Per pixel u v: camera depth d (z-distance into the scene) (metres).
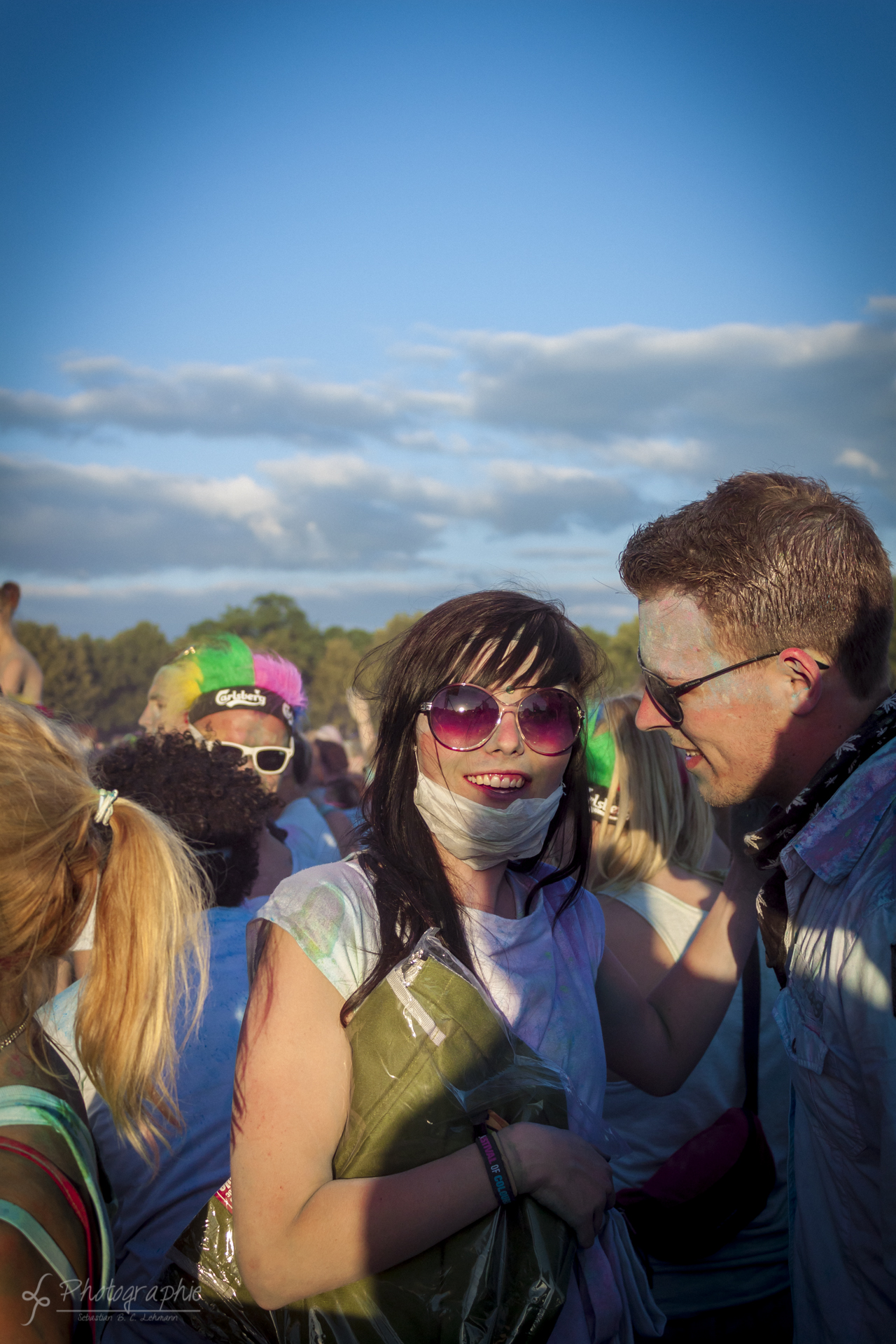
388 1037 1.31
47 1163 1.12
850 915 1.42
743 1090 2.20
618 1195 2.02
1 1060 1.21
